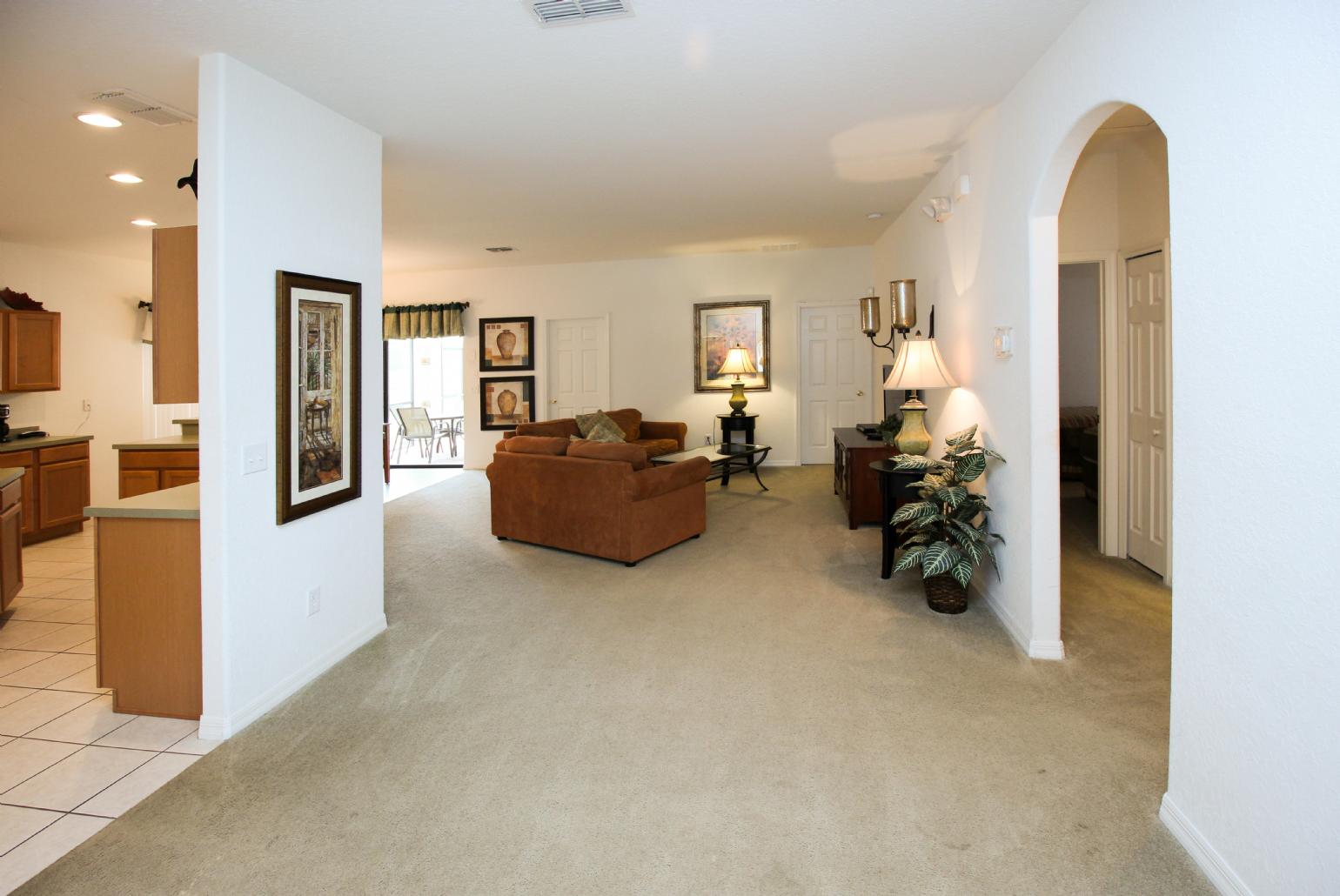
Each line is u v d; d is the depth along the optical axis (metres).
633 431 8.20
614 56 2.73
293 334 2.83
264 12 2.28
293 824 2.04
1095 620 3.50
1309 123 1.39
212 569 2.52
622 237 6.81
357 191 3.34
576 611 3.79
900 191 5.19
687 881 1.78
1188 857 1.83
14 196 4.58
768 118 3.51
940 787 2.16
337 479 3.13
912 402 4.19
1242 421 1.61
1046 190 2.86
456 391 11.52
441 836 1.97
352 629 3.29
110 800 2.16
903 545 3.98
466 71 2.82
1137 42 2.05
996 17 2.46
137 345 7.04
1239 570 1.64
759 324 8.37
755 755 2.36
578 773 2.27
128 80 2.77
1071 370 8.28
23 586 4.43
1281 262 1.48
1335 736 1.36
